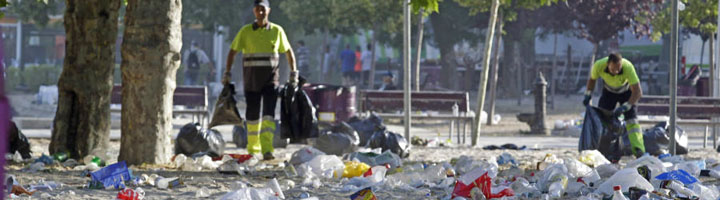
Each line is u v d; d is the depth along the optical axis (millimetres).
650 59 80125
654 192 11562
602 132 21141
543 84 38938
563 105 67500
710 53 41500
